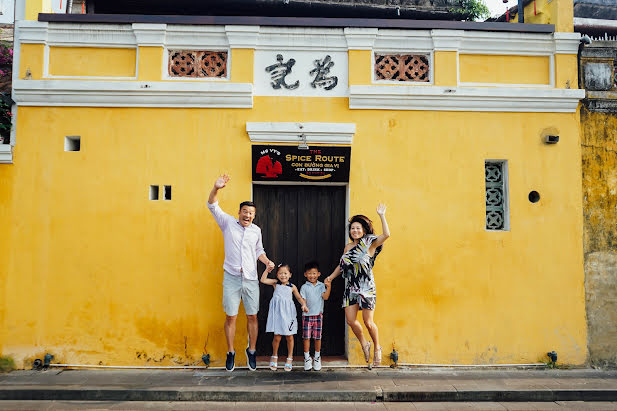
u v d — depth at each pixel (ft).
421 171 18.88
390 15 27.58
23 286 17.84
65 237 18.06
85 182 18.28
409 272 18.49
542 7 21.53
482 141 19.10
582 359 18.58
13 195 18.11
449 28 18.92
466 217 18.81
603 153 19.49
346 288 17.25
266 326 17.88
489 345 18.42
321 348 19.01
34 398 15.48
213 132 18.57
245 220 17.04
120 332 17.84
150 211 18.29
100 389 15.56
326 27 18.80
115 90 18.11
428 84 19.11
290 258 19.08
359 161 18.76
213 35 18.65
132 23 18.31
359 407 15.15
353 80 18.84
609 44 19.70
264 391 15.58
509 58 19.57
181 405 15.15
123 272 18.03
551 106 19.22
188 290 18.07
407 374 17.54
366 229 17.29
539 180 19.15
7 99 18.37
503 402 15.83
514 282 18.69
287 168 18.45
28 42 18.34
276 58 18.89
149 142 18.48
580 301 18.78
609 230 19.25
